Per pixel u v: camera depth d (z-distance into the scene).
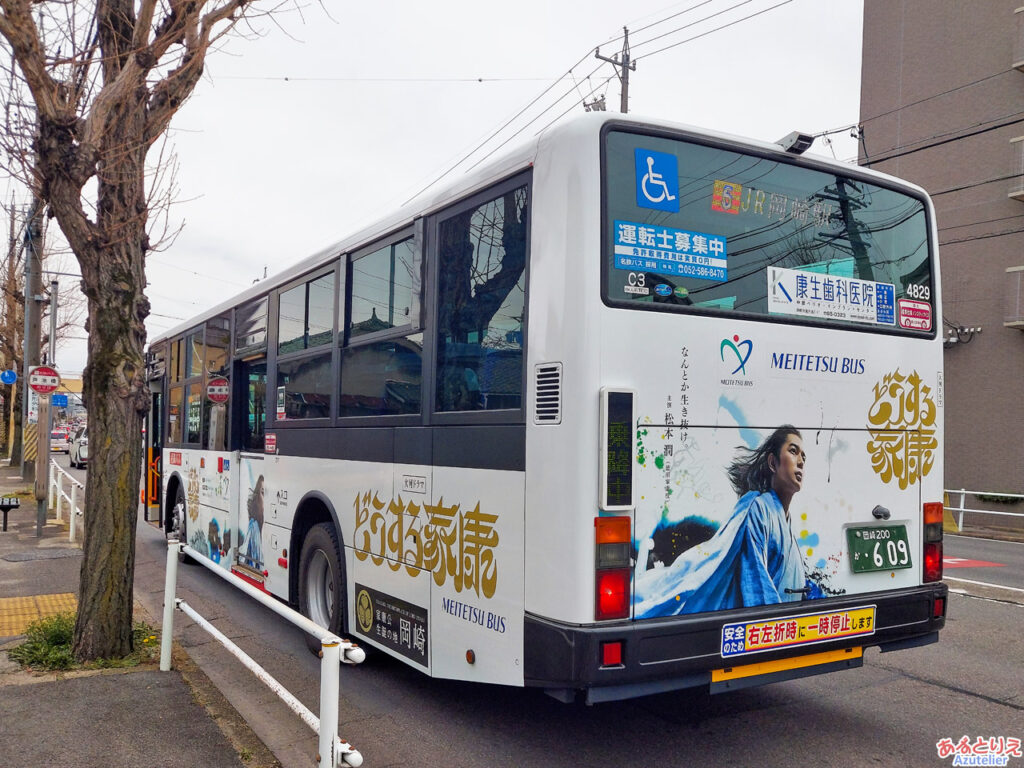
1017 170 19.45
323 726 3.32
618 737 4.73
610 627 3.59
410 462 4.93
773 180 4.40
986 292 19.95
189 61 5.79
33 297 21.00
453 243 4.66
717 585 3.92
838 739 4.71
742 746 4.60
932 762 4.39
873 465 4.56
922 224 5.02
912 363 4.80
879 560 4.54
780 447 4.18
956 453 20.48
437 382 4.70
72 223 5.61
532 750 4.54
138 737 4.39
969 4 20.56
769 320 4.21
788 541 4.18
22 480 23.30
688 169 4.09
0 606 7.84
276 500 7.09
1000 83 19.83
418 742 4.66
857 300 4.62
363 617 5.49
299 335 6.76
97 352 5.88
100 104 5.52
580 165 3.79
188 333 10.20
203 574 10.20
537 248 3.94
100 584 5.85
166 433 11.21
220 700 5.04
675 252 3.97
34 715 4.69
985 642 6.87
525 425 3.92
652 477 3.75
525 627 3.82
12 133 5.51
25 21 5.03
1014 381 19.41
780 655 4.05
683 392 3.88
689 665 3.75
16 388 31.19
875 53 22.61
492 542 4.12
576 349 3.67
